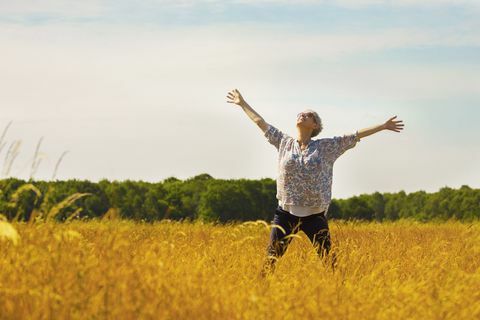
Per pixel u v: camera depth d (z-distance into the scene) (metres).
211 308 5.62
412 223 22.88
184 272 6.64
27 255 6.00
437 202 73.69
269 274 7.43
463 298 6.49
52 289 5.41
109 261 5.92
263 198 67.19
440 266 7.69
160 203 44.06
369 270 8.05
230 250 8.31
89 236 7.64
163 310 5.39
